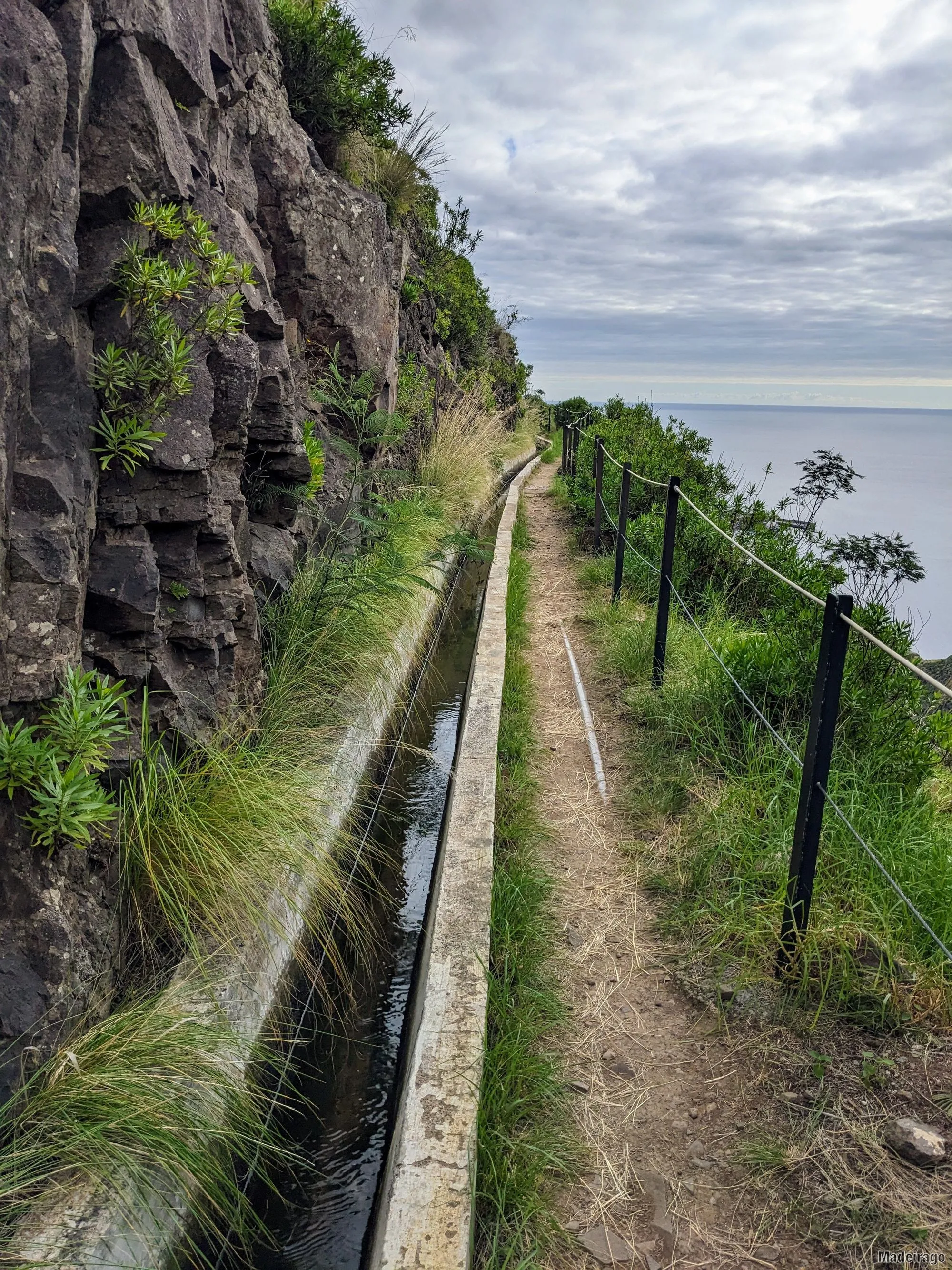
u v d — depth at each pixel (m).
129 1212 2.15
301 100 7.17
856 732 4.21
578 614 7.92
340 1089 3.09
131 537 3.31
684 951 3.43
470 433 12.64
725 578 7.11
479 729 4.98
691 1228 2.33
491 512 12.81
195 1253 2.32
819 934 3.06
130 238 3.20
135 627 3.23
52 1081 2.32
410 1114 2.46
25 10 2.53
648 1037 3.03
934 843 3.42
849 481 9.01
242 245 4.53
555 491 14.76
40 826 2.42
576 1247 2.29
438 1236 2.10
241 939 3.11
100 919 2.71
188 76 3.76
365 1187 2.70
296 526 5.72
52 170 2.69
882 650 4.44
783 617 5.37
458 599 9.20
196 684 3.72
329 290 6.76
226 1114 2.57
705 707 4.96
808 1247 2.23
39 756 2.39
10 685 2.45
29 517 2.59
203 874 3.07
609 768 4.99
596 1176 2.50
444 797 5.15
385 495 8.53
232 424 4.05
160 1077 2.45
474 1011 2.86
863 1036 2.83
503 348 21.14
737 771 4.37
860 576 6.82
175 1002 2.73
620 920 3.67
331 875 3.70
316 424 6.66
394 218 9.26
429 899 4.22
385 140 8.96
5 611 2.45
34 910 2.41
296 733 4.39
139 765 3.08
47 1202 2.12
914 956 3.01
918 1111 2.53
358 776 4.54
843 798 3.72
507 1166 2.42
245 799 3.43
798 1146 2.49
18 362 2.55
